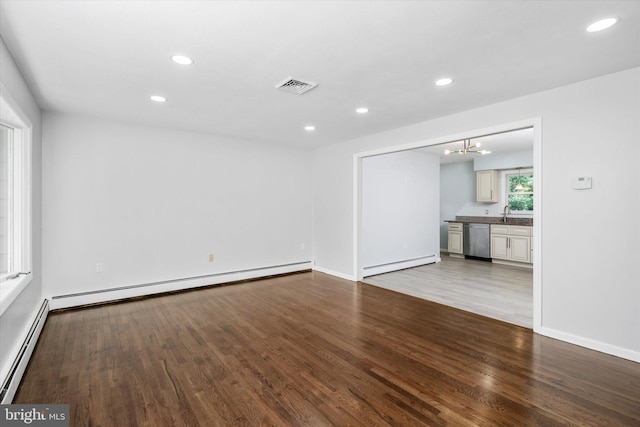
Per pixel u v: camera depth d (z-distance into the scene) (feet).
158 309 12.78
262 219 18.29
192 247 15.85
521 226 21.77
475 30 6.68
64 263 12.65
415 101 11.18
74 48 7.36
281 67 8.43
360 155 17.07
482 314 12.26
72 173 12.76
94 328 10.78
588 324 9.35
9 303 7.29
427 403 6.77
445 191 28.27
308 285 16.63
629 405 6.67
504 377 7.77
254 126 14.69
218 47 7.36
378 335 10.28
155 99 10.90
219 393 7.14
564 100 9.73
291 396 7.03
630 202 8.61
